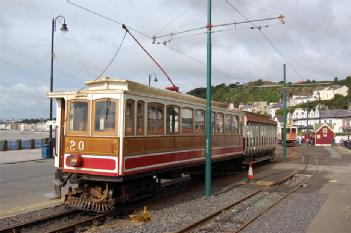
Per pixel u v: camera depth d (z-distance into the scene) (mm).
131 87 12258
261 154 29844
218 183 19000
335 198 14953
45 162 26922
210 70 15281
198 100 17312
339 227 10367
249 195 15172
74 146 12078
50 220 10812
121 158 11422
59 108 12867
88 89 12383
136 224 10641
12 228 9555
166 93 14453
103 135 11664
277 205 13516
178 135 15016
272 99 130500
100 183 11930
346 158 38562
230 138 21297
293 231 9953
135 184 12656
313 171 25281
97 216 11117
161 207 12938
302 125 114500
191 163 16141
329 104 138250
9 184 16984
